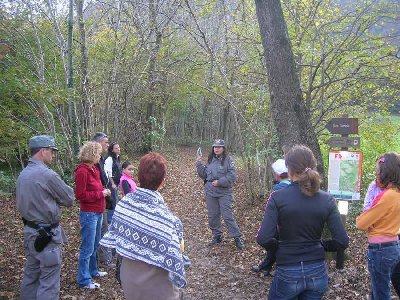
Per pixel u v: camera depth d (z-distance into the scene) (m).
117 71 13.24
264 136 10.56
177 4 12.12
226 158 7.33
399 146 11.45
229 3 12.38
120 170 6.97
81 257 5.17
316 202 3.04
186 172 18.17
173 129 35.25
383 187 3.86
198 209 10.98
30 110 9.95
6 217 8.88
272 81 6.46
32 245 4.10
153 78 16.98
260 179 11.21
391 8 8.91
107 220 6.44
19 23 11.02
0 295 4.83
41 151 4.26
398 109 11.62
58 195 4.21
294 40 9.66
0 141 8.84
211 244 7.59
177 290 2.96
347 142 5.95
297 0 9.53
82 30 11.24
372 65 9.23
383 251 3.77
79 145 10.84
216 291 5.48
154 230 2.83
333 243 3.08
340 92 9.80
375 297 3.89
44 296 4.06
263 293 5.38
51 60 12.04
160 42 14.94
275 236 3.37
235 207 10.72
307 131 6.38
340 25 9.77
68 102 9.45
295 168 3.08
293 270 3.01
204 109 32.59
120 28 13.66
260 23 6.51
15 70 8.96
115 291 5.16
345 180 5.80
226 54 12.51
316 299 3.07
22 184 4.12
